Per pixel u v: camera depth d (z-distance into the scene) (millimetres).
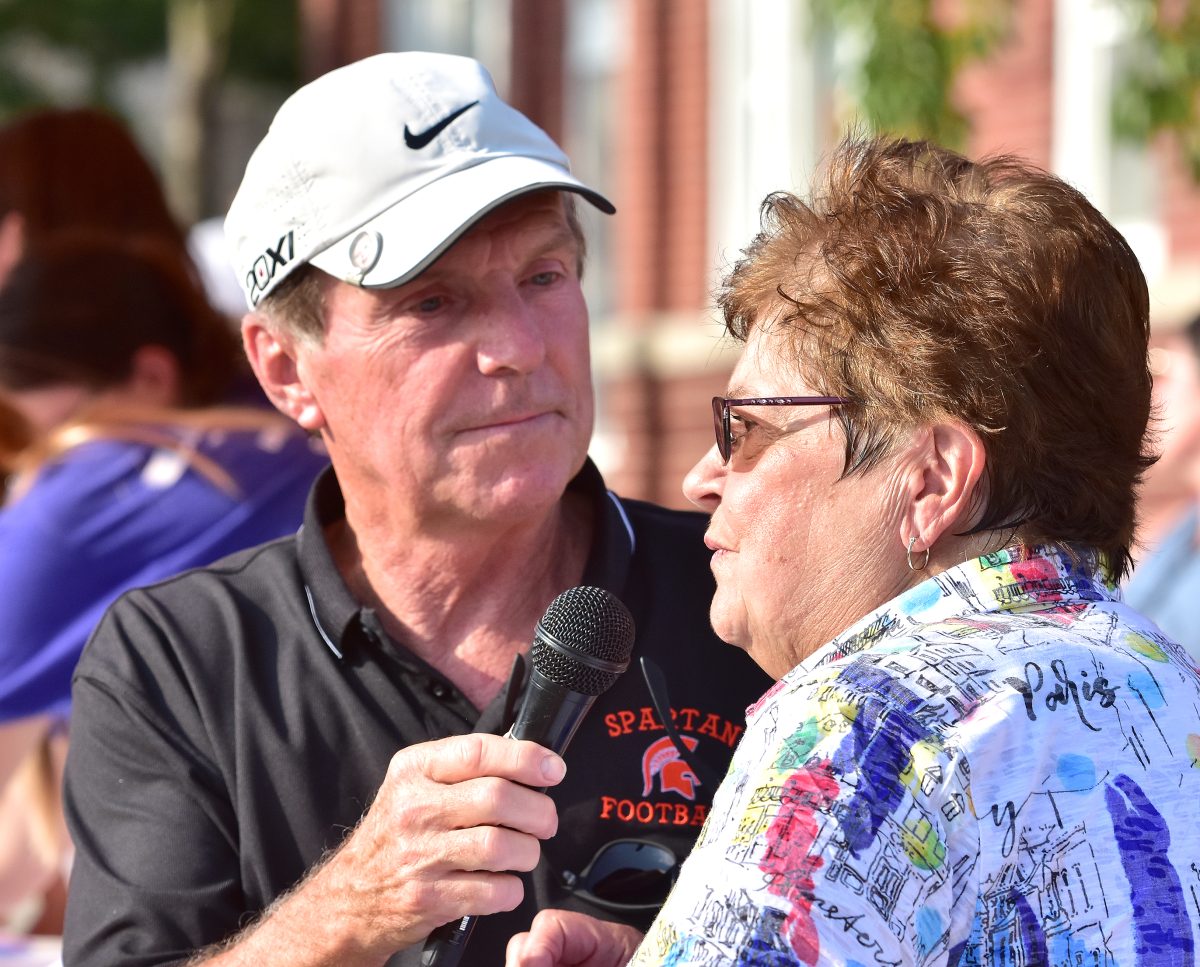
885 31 14430
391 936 4945
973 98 23562
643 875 5672
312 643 5961
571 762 5801
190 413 8453
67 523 7961
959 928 3898
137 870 5723
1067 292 4477
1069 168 22688
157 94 67125
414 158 5945
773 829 3914
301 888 5246
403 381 5871
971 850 3906
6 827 8227
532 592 6188
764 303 4809
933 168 4863
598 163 30016
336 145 5988
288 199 6066
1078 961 3916
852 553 4578
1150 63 15094
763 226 5035
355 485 6164
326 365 6070
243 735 5832
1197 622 11641
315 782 5785
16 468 8367
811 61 26594
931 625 4332
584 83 30312
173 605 6168
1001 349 4402
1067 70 22688
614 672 4961
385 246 5805
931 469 4488
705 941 3855
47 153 8922
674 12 28250
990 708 4023
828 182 4969
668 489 27828
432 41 33188
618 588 6062
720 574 4934
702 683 6012
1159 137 15773
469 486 5844
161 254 8875
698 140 27922
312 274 6039
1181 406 12633
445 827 4789
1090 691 4145
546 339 5953
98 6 61688
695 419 27422
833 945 3775
